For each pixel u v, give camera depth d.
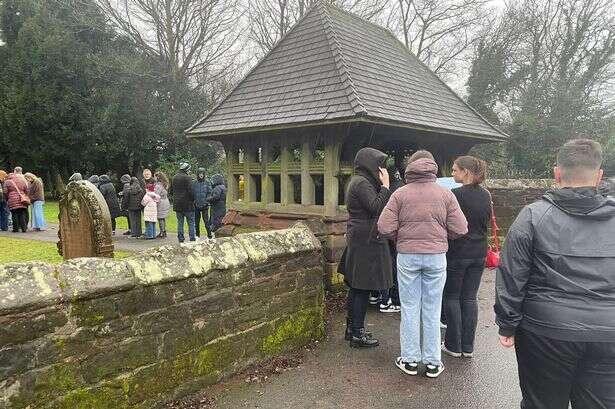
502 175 21.42
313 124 5.71
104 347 2.95
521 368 2.62
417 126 6.21
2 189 13.59
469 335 4.37
